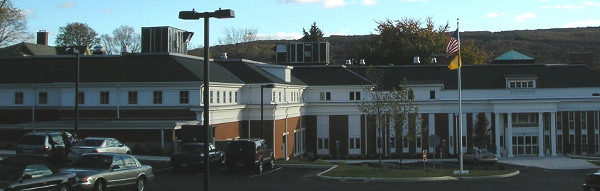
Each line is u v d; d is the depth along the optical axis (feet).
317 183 101.81
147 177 83.82
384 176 109.91
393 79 229.45
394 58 331.98
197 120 150.61
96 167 75.72
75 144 110.63
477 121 217.56
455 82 226.17
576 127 222.07
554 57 537.24
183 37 208.23
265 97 177.17
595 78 225.15
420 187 98.84
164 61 161.79
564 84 223.10
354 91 219.20
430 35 334.65
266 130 177.27
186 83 151.23
